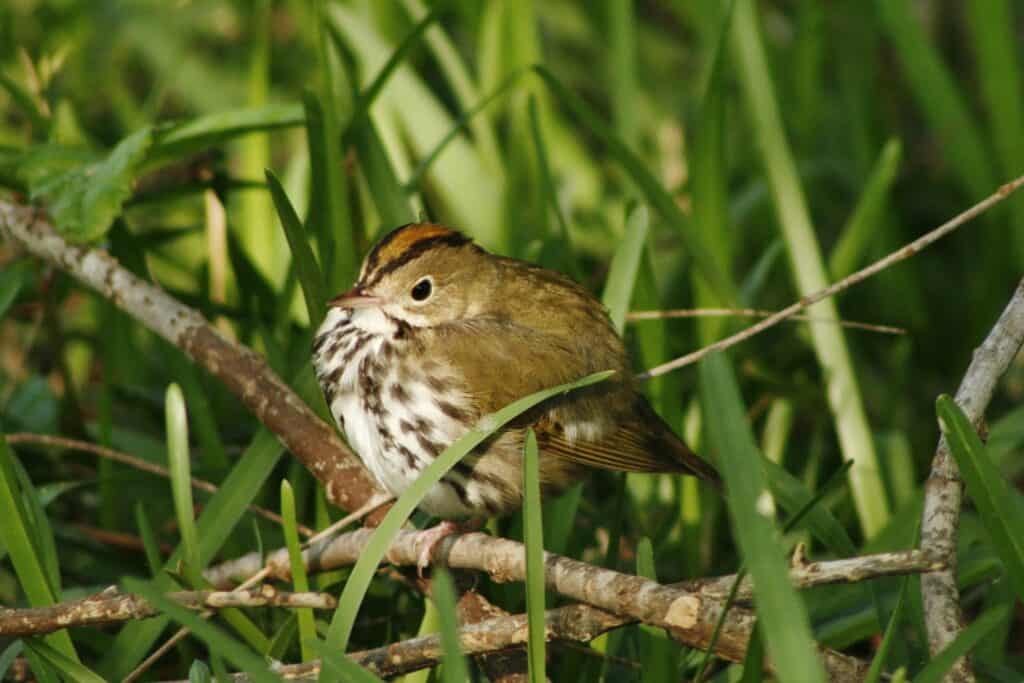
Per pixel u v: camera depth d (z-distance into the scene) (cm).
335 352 941
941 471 743
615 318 998
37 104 1241
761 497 580
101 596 787
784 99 1593
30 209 1096
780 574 559
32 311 1237
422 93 1376
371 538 719
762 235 1441
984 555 948
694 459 985
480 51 1430
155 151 1103
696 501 1048
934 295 1470
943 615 715
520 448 934
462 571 875
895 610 696
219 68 1595
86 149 1221
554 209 1192
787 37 1720
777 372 1227
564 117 1619
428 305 940
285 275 1173
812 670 541
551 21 1673
